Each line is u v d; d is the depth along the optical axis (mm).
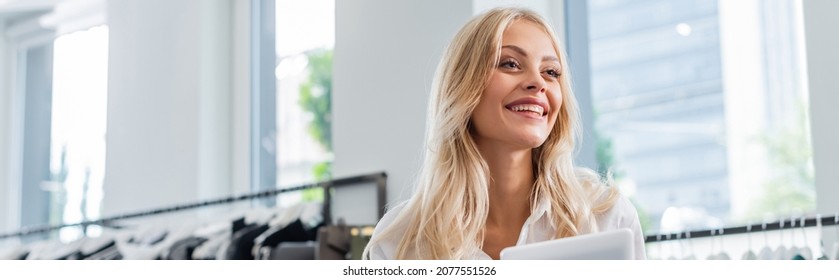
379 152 3650
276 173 4570
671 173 3408
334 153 3867
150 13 4926
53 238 5949
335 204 3869
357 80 3795
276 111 4621
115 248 4484
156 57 4852
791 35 3166
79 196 5848
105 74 5750
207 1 4648
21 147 6320
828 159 2641
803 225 2387
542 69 1641
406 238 1709
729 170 3285
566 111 1688
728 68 3312
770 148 3199
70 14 5879
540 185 1656
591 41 3629
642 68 3506
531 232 1646
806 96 3115
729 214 3271
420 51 3512
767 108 3213
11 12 6125
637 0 3531
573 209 1641
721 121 3316
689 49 3408
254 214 3979
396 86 3605
